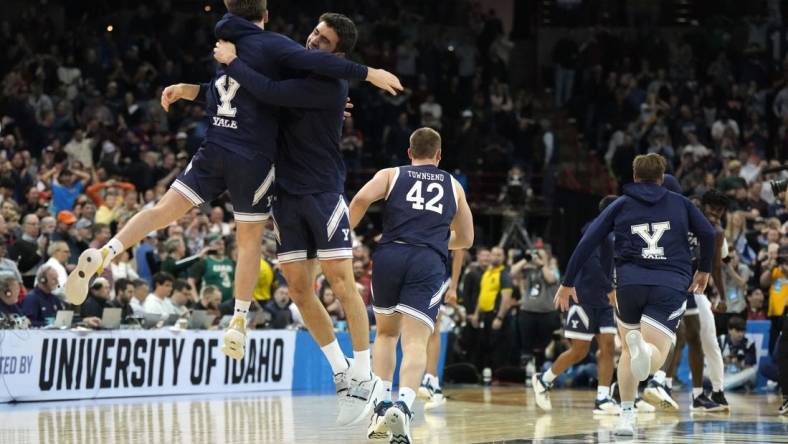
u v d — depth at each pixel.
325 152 5.51
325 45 5.53
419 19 24.88
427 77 22.55
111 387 10.08
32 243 11.23
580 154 21.64
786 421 8.18
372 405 5.95
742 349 13.37
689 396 12.09
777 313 13.36
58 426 7.04
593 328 9.40
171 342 10.65
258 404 9.41
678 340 10.64
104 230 11.57
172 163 15.88
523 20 26.08
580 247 6.72
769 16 25.34
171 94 5.53
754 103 23.08
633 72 23.97
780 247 13.67
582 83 23.31
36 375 9.44
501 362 14.56
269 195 5.34
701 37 24.77
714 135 21.86
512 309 14.62
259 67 5.18
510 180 19.47
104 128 17.05
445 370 14.62
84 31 20.12
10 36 19.28
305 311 5.81
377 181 6.00
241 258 5.34
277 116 5.36
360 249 13.62
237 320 5.32
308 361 12.20
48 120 17.12
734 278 13.41
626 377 6.75
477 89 22.91
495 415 8.81
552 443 6.26
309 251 5.64
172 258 12.21
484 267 14.90
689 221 6.76
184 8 22.72
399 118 20.36
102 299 10.64
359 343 5.70
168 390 10.62
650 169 6.79
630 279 6.62
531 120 21.89
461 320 14.89
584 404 10.52
